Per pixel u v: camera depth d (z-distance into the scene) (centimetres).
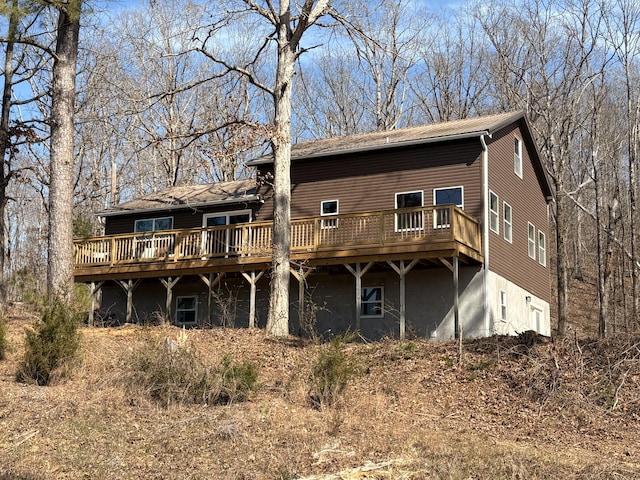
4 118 2227
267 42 2114
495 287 2316
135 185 4700
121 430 1152
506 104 4000
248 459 1056
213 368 1372
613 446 1200
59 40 1980
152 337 1480
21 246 4781
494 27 3631
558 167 2623
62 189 1938
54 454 1044
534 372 1509
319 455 1076
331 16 2114
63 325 1432
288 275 2062
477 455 1090
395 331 2320
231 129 2462
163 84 4100
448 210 2091
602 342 1598
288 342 1892
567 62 3095
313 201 2531
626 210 4275
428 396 1473
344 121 4791
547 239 2992
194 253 2506
